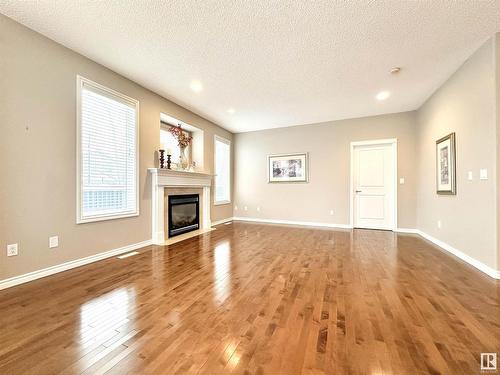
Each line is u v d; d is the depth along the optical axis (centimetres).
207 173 545
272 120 560
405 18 221
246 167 667
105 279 243
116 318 170
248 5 204
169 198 428
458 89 316
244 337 149
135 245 361
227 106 464
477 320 168
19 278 229
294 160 608
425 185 440
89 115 296
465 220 303
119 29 237
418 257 321
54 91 257
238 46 265
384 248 369
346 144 551
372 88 379
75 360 129
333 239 430
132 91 353
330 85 368
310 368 122
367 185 542
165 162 437
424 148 444
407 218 498
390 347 139
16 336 149
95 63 299
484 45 260
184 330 156
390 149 520
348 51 275
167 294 209
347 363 126
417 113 482
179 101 437
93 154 301
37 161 244
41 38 246
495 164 247
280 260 308
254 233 483
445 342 143
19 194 230
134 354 133
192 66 310
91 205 300
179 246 378
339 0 199
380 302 195
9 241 223
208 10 210
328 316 173
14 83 226
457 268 277
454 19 222
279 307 187
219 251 350
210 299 200
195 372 120
